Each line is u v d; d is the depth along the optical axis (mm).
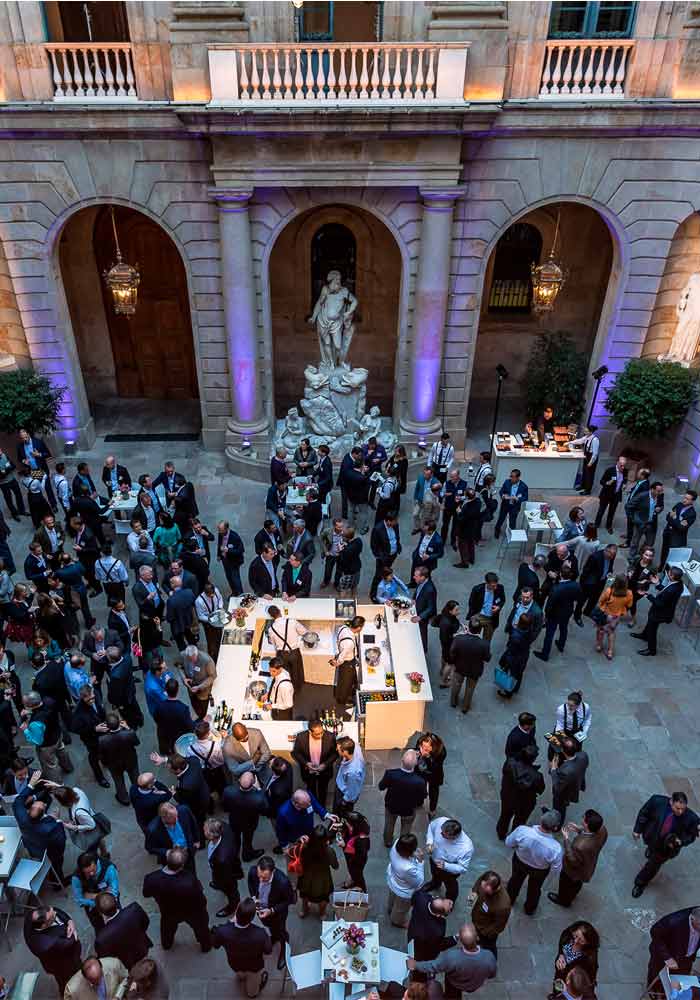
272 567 10867
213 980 7422
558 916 8047
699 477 14836
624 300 14797
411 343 15008
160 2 12109
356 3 12977
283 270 17109
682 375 14375
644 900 8227
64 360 15273
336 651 10438
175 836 7344
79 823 7555
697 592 11469
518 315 18109
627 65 13102
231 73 12242
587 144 13367
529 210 13992
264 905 6895
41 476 13133
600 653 11383
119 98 12938
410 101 12367
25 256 14133
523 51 12602
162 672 8789
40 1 12156
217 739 8492
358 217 16516
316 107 12180
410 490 15242
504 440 14844
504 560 13188
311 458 13578
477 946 6297
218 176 13102
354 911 6938
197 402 18438
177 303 17594
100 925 7074
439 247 13867
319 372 14953
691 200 13758
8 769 8602
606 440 16156
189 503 12281
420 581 10180
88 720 8617
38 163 13359
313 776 8344
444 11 12188
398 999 6512
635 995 7430
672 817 7680
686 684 10906
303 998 7293
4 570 10883
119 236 16844
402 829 8297
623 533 14016
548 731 10102
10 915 7832
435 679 10852
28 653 11039
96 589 12227
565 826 7809
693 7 12203
